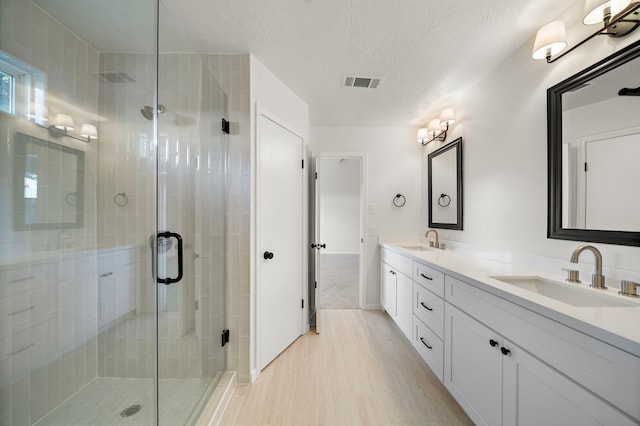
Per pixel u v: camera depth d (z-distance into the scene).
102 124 1.59
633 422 0.63
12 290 1.29
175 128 1.57
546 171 1.50
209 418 1.41
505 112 1.83
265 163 1.98
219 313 1.75
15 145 1.30
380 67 1.95
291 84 2.21
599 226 1.20
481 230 2.10
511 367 1.04
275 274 2.10
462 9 1.38
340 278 4.70
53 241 1.43
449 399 1.61
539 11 1.39
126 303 1.51
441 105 2.62
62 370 1.44
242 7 1.38
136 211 1.56
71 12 1.44
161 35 1.48
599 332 0.71
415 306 2.06
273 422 1.42
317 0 1.33
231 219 1.81
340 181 7.61
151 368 1.44
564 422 0.81
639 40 1.03
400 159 3.23
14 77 1.29
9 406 1.27
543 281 1.37
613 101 1.15
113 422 1.36
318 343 2.32
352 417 1.45
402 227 3.23
